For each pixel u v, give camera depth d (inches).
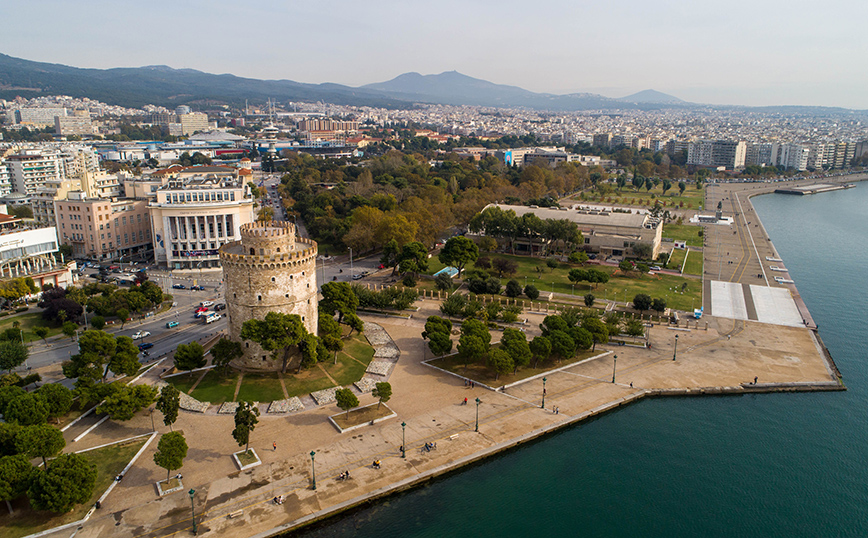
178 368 5497.1
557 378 5782.5
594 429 4980.3
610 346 6653.5
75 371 4953.3
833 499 4168.3
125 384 5128.0
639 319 7372.1
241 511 3703.3
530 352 5772.6
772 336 7086.6
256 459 4232.3
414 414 4975.4
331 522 3747.5
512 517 3897.6
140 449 4345.5
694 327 7313.0
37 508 3499.0
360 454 4360.2
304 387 5329.7
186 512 3681.1
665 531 3818.9
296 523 3619.6
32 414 4259.4
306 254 5639.8
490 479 4276.6
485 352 5851.4
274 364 5625.0
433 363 6058.1
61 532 3474.4
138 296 7367.1
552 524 3848.4
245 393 5187.0
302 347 5556.1
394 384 5536.4
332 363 5826.8
